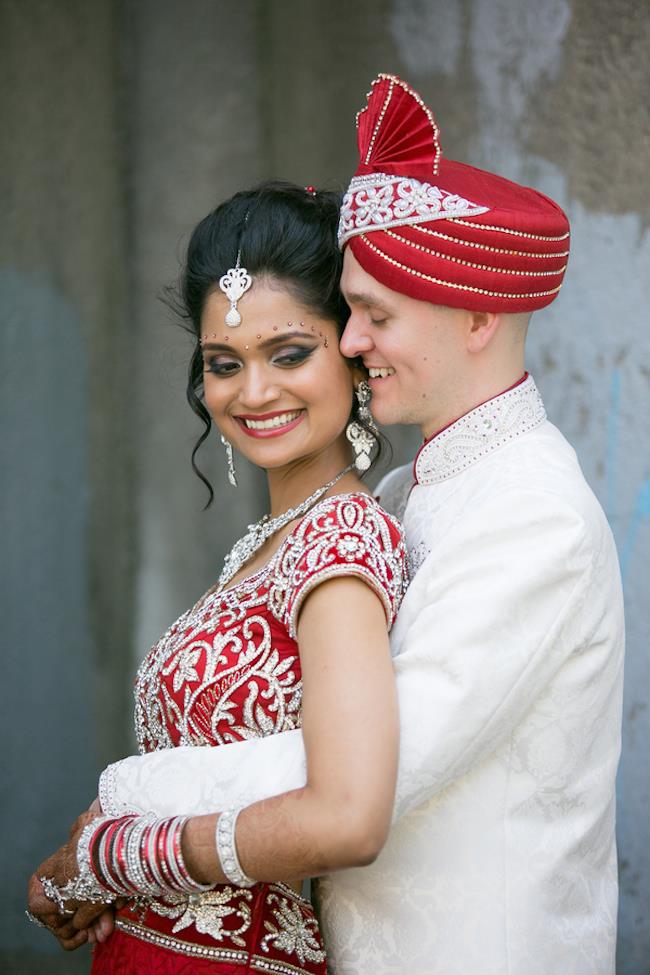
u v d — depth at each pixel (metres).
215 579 3.60
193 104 3.44
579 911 1.78
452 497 1.76
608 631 1.73
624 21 2.71
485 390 1.77
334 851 1.47
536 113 2.81
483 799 1.68
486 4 2.87
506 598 1.60
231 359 1.80
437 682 1.58
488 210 1.67
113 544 3.64
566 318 2.78
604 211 2.73
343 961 1.74
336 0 3.17
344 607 1.59
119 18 3.48
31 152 3.56
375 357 1.75
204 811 1.62
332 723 1.51
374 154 1.71
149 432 3.60
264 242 1.76
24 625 3.70
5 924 3.68
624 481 2.72
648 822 2.73
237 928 1.67
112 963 1.73
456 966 1.67
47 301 3.61
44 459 3.66
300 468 1.89
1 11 3.54
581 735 1.73
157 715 1.81
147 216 3.51
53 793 3.68
